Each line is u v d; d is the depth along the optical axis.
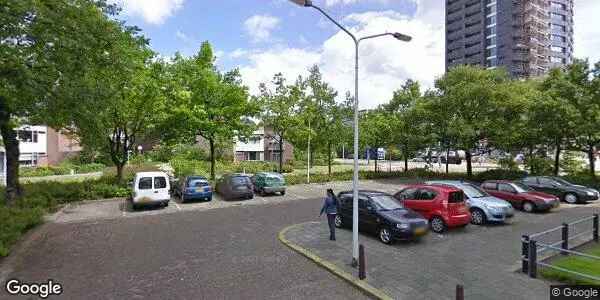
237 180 20.34
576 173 26.31
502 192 17.47
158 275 8.32
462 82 27.45
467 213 12.84
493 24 98.00
